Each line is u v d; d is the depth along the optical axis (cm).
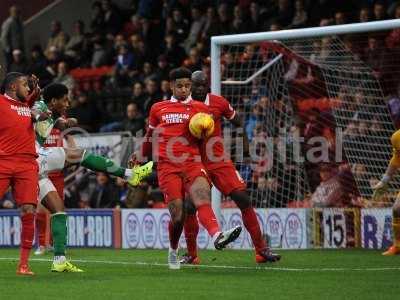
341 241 2827
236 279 1816
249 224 2138
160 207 3219
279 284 1717
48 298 1527
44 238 2705
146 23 4109
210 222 1903
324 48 2994
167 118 1981
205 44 3744
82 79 4275
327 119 3034
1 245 3309
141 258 2489
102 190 3388
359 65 3019
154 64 3966
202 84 2136
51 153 2091
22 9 4972
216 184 2106
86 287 1683
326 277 1852
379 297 1512
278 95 3089
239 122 2198
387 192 2878
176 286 1692
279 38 2711
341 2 3600
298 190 2986
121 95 3909
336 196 2944
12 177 1909
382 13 3322
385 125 2950
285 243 2827
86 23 4784
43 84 4172
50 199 2006
